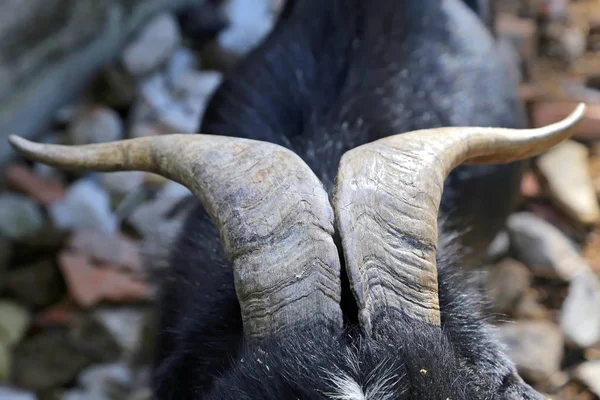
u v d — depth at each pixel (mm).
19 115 4992
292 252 1799
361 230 1827
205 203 1960
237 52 5793
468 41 3633
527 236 4723
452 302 2125
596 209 4980
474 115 3402
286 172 1888
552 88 5781
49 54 5008
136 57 5449
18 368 4406
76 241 4777
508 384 1987
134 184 5059
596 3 6676
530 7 6266
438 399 1630
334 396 1610
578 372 4156
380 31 3469
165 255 3256
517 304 4469
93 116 5266
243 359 1796
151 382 2928
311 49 3408
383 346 1704
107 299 4539
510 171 3615
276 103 3209
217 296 2281
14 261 4777
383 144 2012
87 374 4340
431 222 1900
